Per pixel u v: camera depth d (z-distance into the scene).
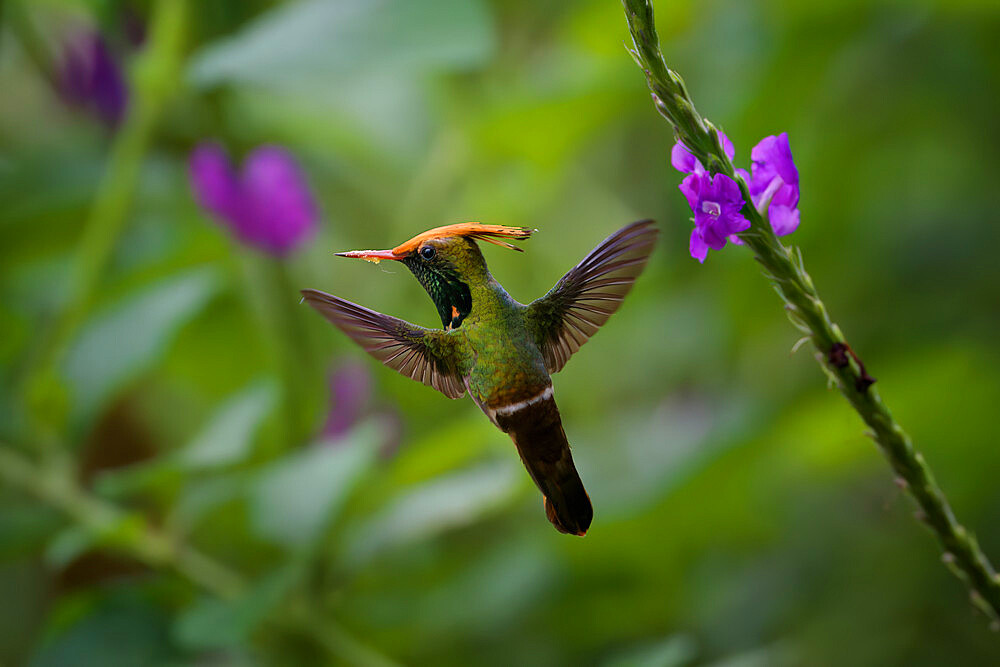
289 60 2.05
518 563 2.29
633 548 2.28
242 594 2.06
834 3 2.36
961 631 2.39
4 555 2.08
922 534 2.47
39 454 2.10
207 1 2.31
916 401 2.35
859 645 2.37
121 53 2.55
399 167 2.83
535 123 2.34
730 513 2.30
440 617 2.24
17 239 2.37
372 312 1.92
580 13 2.49
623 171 3.06
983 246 2.57
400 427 2.53
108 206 2.10
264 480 2.08
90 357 2.10
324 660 2.10
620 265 1.92
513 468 2.09
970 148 2.61
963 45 2.50
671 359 2.92
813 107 2.56
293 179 2.28
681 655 2.03
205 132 2.52
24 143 2.91
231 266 2.46
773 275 1.91
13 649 2.73
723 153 1.90
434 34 2.05
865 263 2.64
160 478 2.07
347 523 2.15
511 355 1.91
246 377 2.63
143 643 2.08
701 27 2.70
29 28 2.54
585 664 2.34
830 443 2.32
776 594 2.49
